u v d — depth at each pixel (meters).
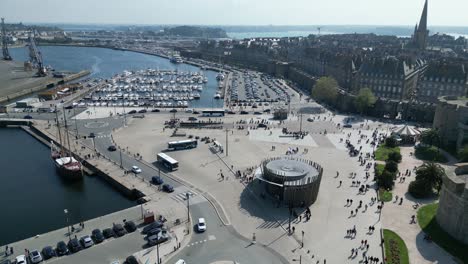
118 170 166.62
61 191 156.25
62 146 183.88
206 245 111.19
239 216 127.31
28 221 133.62
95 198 150.00
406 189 149.75
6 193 154.62
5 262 101.44
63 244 108.50
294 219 125.81
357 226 122.06
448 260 105.44
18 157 193.00
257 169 157.88
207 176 159.50
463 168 128.12
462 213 112.31
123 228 117.50
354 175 162.50
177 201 137.38
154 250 108.44
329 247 110.62
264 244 111.94
